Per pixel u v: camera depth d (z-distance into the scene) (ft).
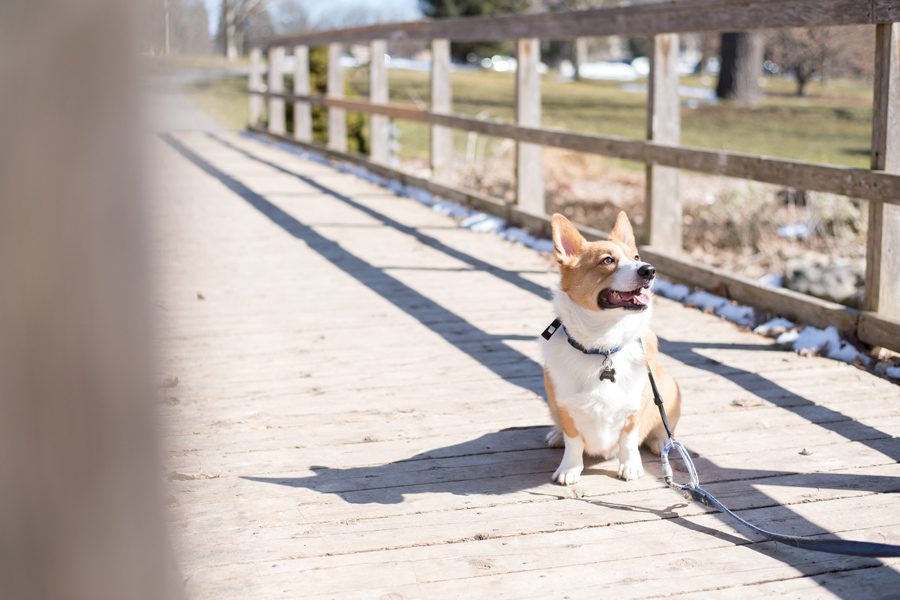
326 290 21.58
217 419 13.48
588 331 10.50
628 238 11.59
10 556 2.62
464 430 13.10
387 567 9.10
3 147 2.43
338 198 34.40
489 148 51.06
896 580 8.77
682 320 18.84
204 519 10.21
